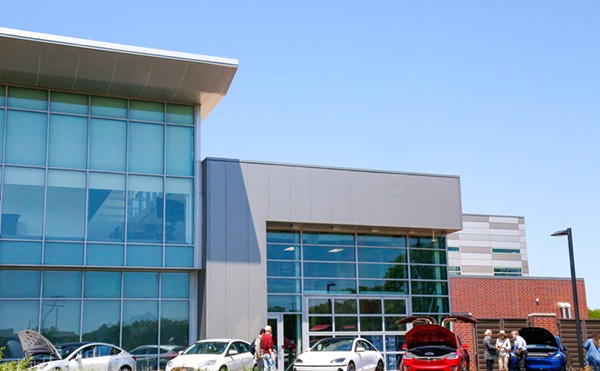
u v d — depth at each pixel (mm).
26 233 25234
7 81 25969
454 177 32469
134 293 26703
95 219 26297
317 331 29438
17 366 15797
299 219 29125
